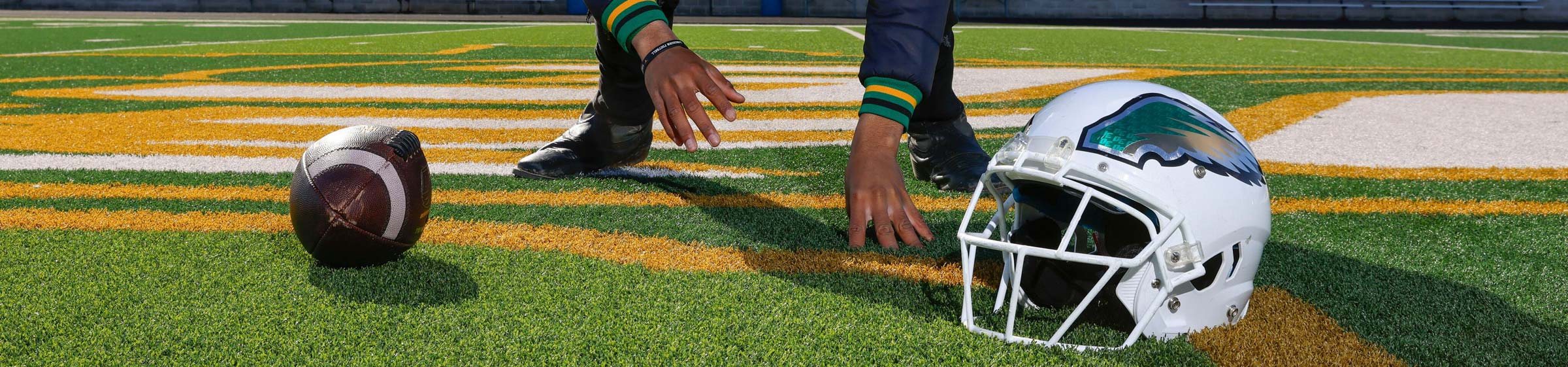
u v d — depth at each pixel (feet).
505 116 14.93
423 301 5.52
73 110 14.99
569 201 8.53
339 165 5.91
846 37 40.04
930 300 5.70
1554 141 13.23
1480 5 69.26
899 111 5.23
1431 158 11.75
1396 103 17.44
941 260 6.61
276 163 10.61
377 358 4.73
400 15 62.69
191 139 12.34
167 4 64.44
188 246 6.64
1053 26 57.77
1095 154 4.55
